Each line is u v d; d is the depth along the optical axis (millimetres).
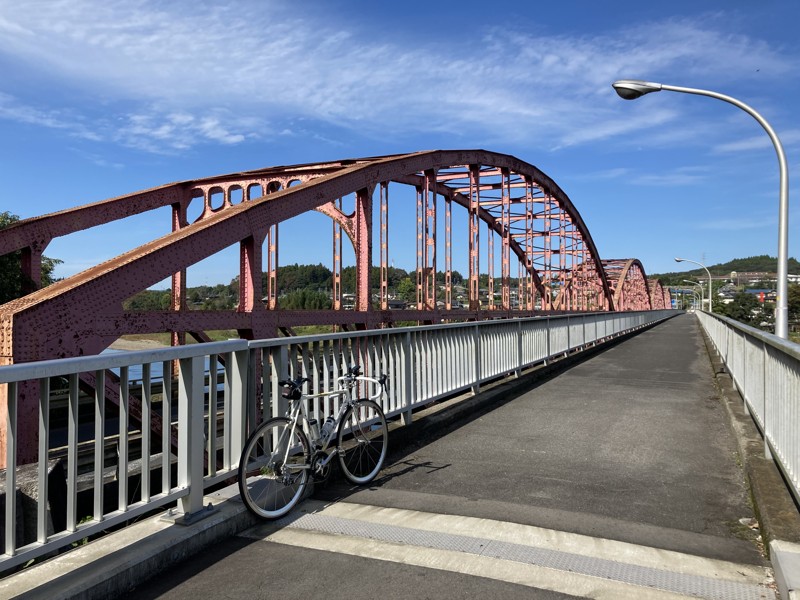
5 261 10734
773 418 4594
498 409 8125
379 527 3828
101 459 3002
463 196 24141
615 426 7027
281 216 8820
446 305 18312
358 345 5594
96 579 2787
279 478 4152
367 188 11641
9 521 2551
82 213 10336
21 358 5141
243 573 3160
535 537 3650
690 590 2945
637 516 4055
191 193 14000
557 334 13969
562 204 30969
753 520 3979
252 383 4309
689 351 18547
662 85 10023
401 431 6059
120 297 6137
